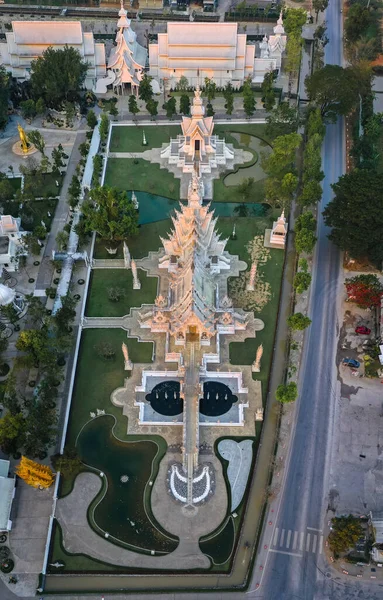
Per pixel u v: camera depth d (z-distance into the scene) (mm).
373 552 106000
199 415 127562
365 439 124438
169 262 155750
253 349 140750
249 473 119000
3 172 189750
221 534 110750
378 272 159000
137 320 147000
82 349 140500
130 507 114312
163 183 188250
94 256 163625
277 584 104562
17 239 161000
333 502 114750
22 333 128750
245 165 194500
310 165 177875
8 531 111125
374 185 154375
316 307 150500
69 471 115250
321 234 170500
